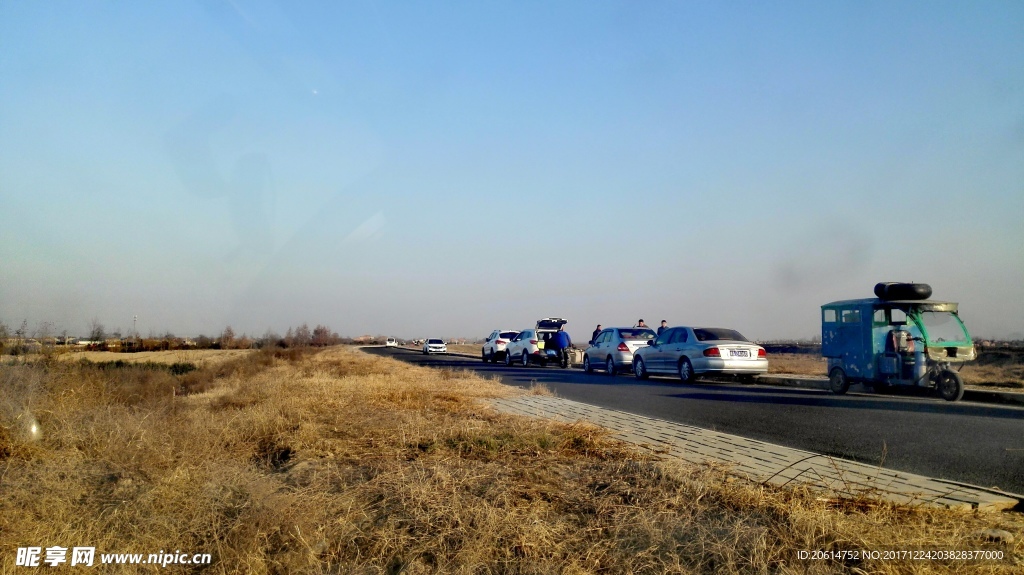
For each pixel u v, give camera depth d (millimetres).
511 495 5215
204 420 8156
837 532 4223
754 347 17859
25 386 8602
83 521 4680
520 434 7719
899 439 8352
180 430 7051
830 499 5055
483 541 4230
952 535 4281
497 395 13164
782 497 5070
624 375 22656
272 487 5406
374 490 5410
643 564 3949
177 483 5414
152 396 11688
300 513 4688
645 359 20484
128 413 8219
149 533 4539
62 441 7039
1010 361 25438
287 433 8008
